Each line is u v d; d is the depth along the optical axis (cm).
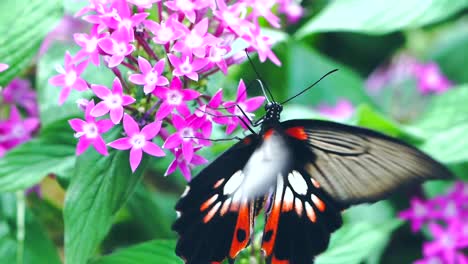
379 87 83
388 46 87
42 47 68
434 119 71
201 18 56
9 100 67
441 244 68
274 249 56
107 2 55
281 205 56
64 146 60
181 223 54
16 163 59
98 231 56
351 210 71
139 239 68
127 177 56
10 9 59
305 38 81
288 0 70
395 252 72
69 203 56
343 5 64
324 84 76
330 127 54
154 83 54
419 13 62
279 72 73
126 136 56
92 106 55
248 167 54
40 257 63
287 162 55
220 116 55
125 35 55
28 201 67
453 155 65
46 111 61
